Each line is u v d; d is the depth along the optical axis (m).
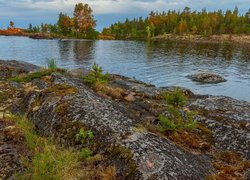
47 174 6.07
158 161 6.44
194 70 39.47
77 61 44.97
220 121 10.96
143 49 72.81
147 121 9.78
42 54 53.12
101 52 60.97
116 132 7.37
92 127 7.65
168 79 32.38
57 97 9.23
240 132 9.36
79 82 13.51
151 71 37.34
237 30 155.25
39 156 6.73
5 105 11.14
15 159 6.79
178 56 57.25
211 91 27.09
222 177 7.00
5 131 7.86
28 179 6.13
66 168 6.34
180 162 6.73
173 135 8.76
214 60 52.03
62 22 127.69
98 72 13.92
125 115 8.88
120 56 53.94
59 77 13.34
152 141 7.19
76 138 7.48
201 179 6.50
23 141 7.61
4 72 19.12
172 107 10.05
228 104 13.04
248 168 7.54
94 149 7.12
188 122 9.66
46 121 8.48
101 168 6.53
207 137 9.40
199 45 99.06
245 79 33.78
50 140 7.76
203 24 164.25
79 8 125.56
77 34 127.06
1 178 6.21
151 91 15.72
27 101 10.22
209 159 8.02
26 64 25.91
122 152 6.65
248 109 12.42
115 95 12.66
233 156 8.34
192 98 15.83
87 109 8.38
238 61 51.47
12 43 78.75
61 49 64.69
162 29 167.88
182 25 163.00
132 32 163.38
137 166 6.28
